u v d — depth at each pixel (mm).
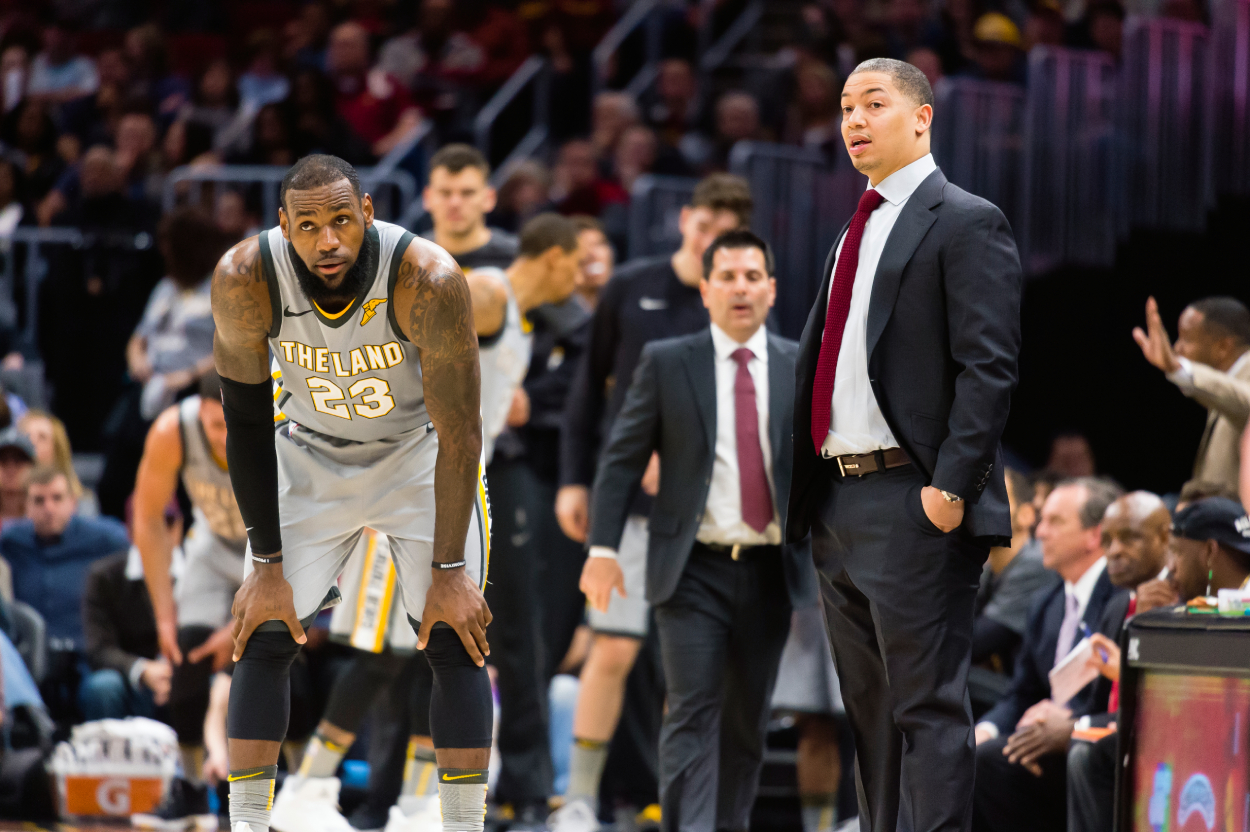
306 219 8070
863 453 9242
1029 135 21047
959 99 20766
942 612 8945
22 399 22312
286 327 8531
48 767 14258
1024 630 13625
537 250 14406
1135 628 8812
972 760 8898
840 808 14273
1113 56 24297
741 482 11648
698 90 30422
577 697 15469
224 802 15172
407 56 31828
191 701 14109
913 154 9344
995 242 8945
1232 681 8250
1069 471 20438
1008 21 27844
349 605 12477
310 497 9195
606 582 11938
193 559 14352
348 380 8766
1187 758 8469
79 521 16797
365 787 15297
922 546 8945
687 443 11750
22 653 15453
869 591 9094
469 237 14875
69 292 23734
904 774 8984
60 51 33438
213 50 34625
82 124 30672
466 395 8617
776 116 27672
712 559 11680
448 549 8867
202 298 19656
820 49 27781
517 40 32781
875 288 9156
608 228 24266
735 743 11906
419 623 9141
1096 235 21438
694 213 13945
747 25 32375
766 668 11797
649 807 15688
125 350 23672
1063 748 11758
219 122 29422
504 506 14688
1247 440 11438
